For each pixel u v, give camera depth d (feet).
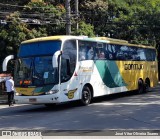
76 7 100.48
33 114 53.57
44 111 57.16
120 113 49.42
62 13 105.70
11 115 53.83
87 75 62.59
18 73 57.93
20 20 101.19
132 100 68.18
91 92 64.08
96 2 120.26
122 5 126.72
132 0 133.08
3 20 98.37
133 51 81.76
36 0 106.73
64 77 56.54
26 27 102.17
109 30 124.16
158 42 144.05
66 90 56.75
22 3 114.21
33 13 104.68
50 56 55.98
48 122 43.93
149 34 129.49
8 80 73.10
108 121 42.80
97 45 66.80
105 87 68.54
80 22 106.93
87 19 119.34
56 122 43.60
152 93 85.35
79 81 60.13
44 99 55.06
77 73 59.67
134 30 127.13
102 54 68.28
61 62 56.03
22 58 58.23
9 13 103.50
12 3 113.80
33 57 57.21
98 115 48.21
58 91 55.11
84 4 119.44
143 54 87.30
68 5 90.27
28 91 56.08
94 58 65.31
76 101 63.10
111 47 71.97
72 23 99.96
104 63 68.64
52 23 103.45
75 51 59.67
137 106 57.16
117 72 73.41
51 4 112.68
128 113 49.16
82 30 102.68
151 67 91.71
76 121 43.70
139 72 83.97
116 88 72.74
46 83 55.26
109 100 69.92
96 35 122.42
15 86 57.72
